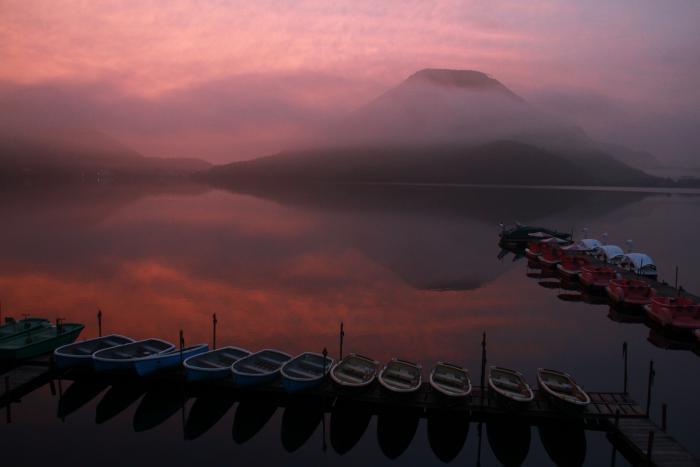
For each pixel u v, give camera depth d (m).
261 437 20.23
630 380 26.45
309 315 38.47
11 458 18.97
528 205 173.38
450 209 150.75
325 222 107.62
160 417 21.66
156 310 38.81
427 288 49.50
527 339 33.34
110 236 79.19
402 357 29.44
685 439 20.08
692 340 32.12
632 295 39.00
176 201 164.12
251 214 122.94
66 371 23.89
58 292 44.31
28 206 133.12
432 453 19.23
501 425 20.53
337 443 19.86
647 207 169.88
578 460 18.53
